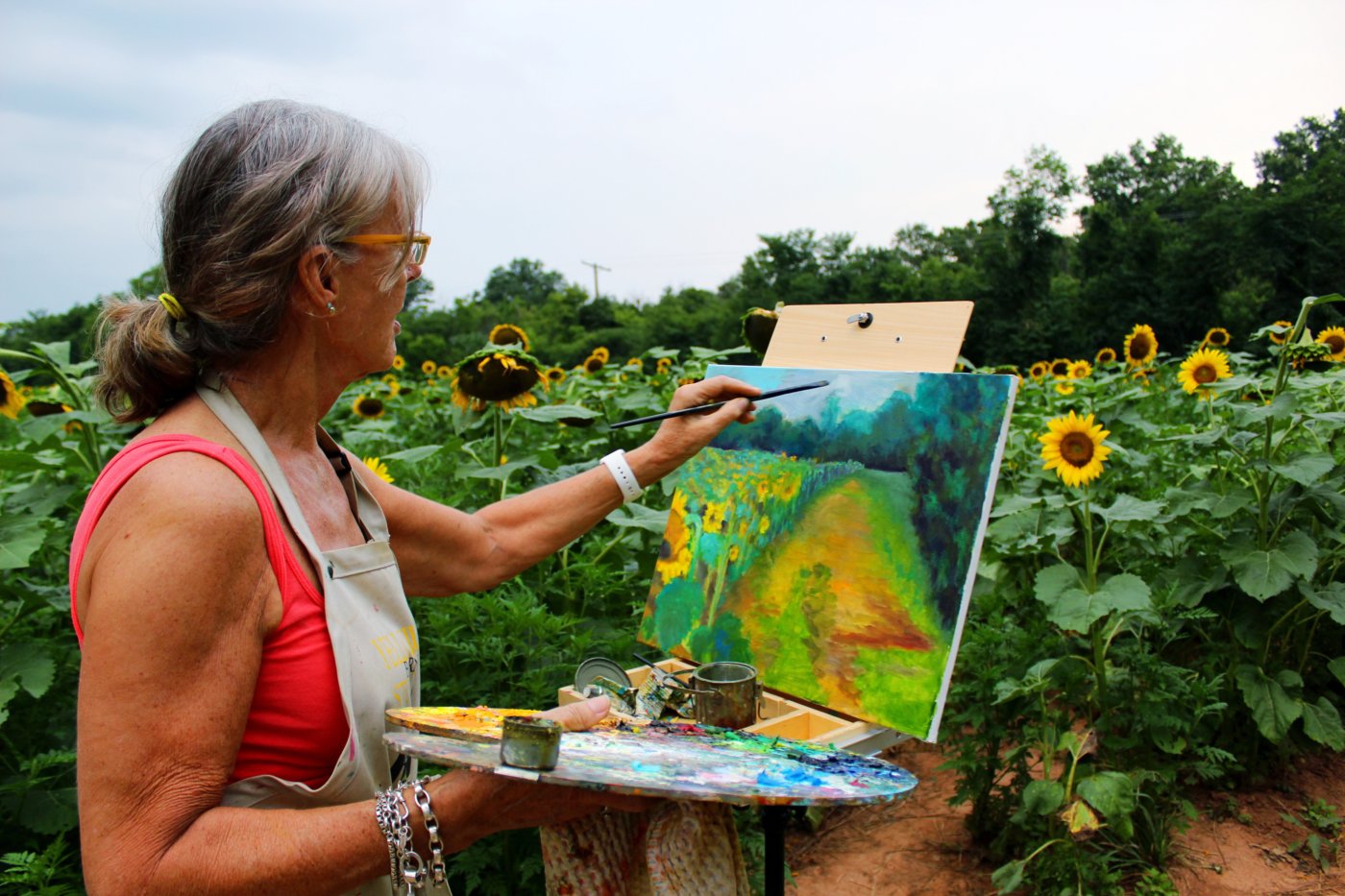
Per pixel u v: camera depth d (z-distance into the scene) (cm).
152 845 113
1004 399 194
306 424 148
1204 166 5131
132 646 113
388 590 146
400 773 146
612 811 154
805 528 222
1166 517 342
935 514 198
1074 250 4728
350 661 134
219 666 120
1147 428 524
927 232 7138
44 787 296
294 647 130
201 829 116
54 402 547
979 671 331
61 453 392
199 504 118
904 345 221
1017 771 329
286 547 129
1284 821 349
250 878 116
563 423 494
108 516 119
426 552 189
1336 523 386
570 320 6650
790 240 5491
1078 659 328
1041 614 387
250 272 130
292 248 130
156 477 119
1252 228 3519
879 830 362
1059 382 721
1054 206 4803
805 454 228
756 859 304
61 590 330
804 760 146
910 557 200
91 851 113
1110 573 412
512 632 313
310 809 129
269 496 130
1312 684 397
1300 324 359
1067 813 283
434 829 125
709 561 241
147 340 131
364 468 177
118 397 140
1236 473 384
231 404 135
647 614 254
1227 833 345
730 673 203
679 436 215
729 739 156
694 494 252
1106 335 3947
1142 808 316
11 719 300
